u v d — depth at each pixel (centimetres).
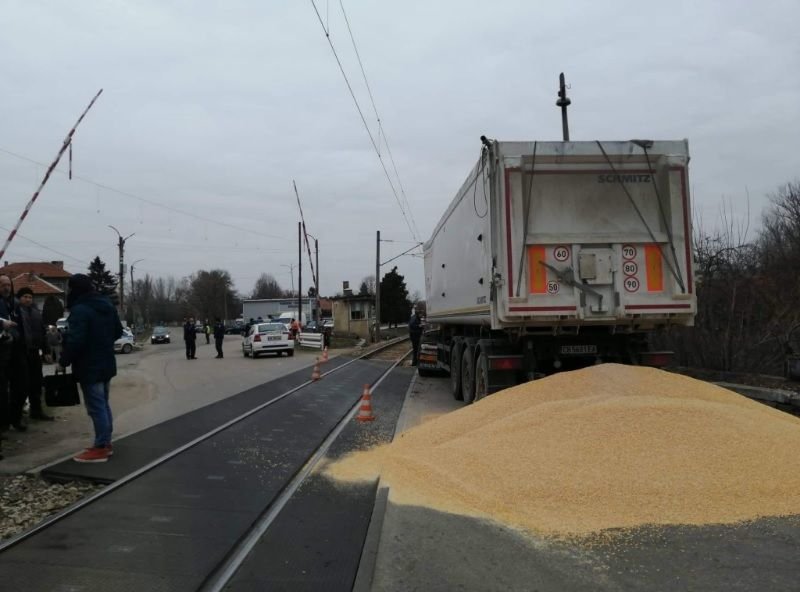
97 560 421
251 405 1135
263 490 589
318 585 392
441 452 660
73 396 758
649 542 453
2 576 394
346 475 648
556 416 670
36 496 568
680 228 891
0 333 700
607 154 887
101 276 8106
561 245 891
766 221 2311
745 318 1378
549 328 929
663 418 630
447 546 452
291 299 6731
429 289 1852
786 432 627
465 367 1187
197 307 10612
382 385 1557
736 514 497
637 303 888
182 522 497
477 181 1029
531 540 462
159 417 991
